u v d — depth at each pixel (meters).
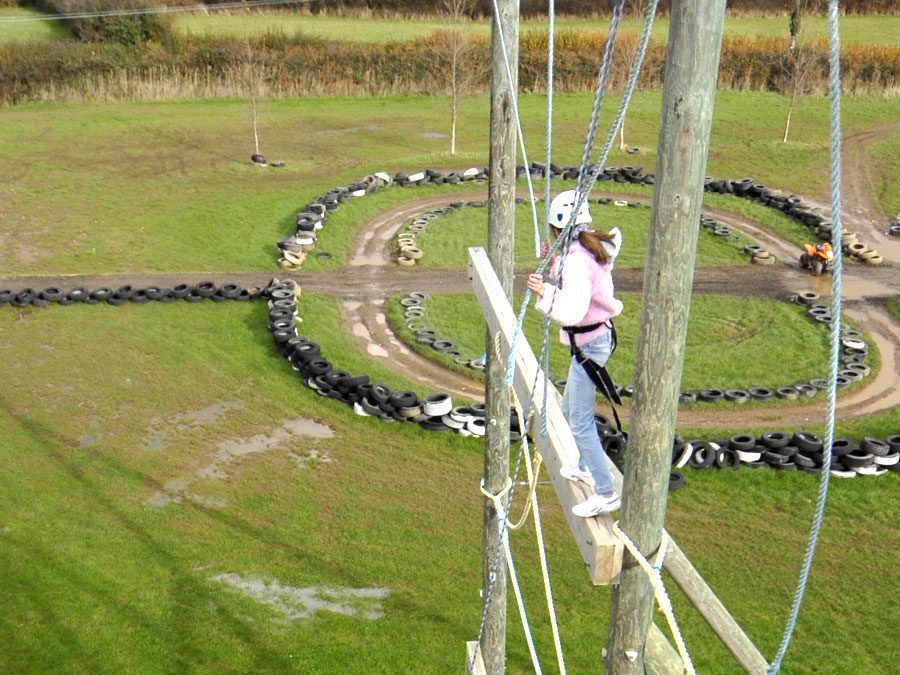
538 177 32.28
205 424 16.77
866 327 21.72
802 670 10.86
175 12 49.44
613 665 4.29
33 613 11.45
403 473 15.41
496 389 8.71
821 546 13.55
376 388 17.36
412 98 43.38
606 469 4.76
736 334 21.11
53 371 18.50
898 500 14.63
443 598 12.17
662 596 3.80
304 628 11.47
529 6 53.84
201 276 23.77
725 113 40.78
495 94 7.93
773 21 54.19
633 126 39.00
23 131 35.34
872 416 17.44
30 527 13.35
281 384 18.44
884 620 11.90
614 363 19.27
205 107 40.09
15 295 21.47
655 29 49.41
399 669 10.74
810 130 38.28
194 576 12.44
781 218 28.95
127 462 15.34
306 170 32.53
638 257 25.88
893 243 27.27
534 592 12.39
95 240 25.62
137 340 20.06
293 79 42.50
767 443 15.55
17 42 42.38
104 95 40.22
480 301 7.41
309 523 13.87
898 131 38.09
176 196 29.31
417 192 30.97
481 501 14.63
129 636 11.17
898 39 49.31
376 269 24.83
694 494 14.77
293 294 22.06
